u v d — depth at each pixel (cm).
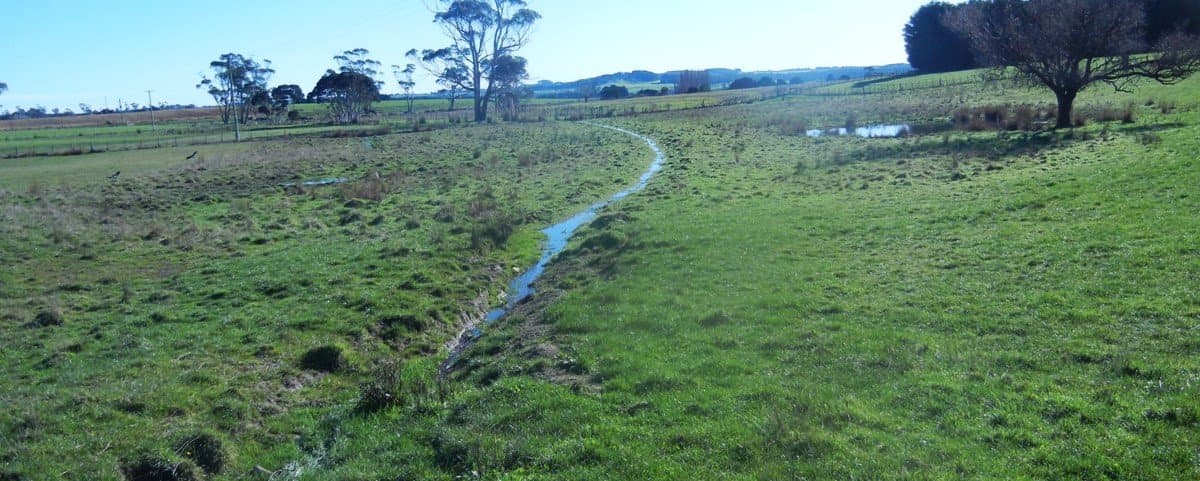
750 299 1386
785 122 5472
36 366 1254
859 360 1050
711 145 4391
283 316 1494
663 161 3844
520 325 1455
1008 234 1648
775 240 1828
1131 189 1878
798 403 926
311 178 3781
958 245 1623
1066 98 3778
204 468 947
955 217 1877
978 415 852
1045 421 819
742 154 3784
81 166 4597
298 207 2844
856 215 2033
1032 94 5816
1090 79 3716
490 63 9288
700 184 2861
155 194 3234
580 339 1284
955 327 1146
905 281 1415
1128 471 707
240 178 3747
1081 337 1043
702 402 969
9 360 1282
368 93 11081
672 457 839
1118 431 775
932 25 10812
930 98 6525
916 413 878
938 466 754
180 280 1795
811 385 980
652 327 1298
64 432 999
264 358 1298
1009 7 4088
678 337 1237
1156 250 1359
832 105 6931
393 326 1466
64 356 1286
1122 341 1009
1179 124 3231
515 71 9419
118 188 3422
